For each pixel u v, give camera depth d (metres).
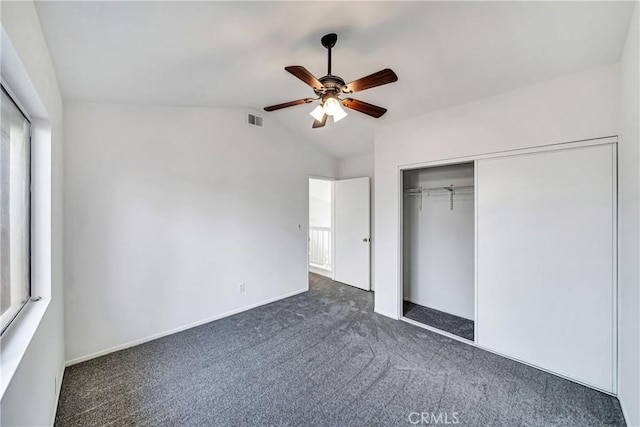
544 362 2.35
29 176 1.74
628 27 1.69
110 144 2.64
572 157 2.19
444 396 2.03
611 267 2.05
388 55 2.17
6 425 0.98
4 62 1.15
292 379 2.23
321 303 3.96
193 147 3.18
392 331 3.07
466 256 3.45
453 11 1.69
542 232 2.34
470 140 2.72
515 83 2.36
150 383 2.17
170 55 1.99
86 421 1.79
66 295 2.42
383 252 3.51
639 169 1.59
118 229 2.69
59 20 1.46
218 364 2.44
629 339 1.78
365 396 2.03
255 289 3.79
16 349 1.19
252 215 3.74
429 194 3.79
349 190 4.87
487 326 2.66
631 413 1.71
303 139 4.41
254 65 2.31
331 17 1.73
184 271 3.12
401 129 3.29
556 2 1.58
